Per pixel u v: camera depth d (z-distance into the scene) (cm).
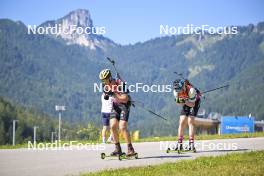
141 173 1391
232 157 1692
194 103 1959
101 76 1697
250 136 2853
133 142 2519
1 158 1772
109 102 2358
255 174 1374
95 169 1513
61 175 1408
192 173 1396
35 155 1866
